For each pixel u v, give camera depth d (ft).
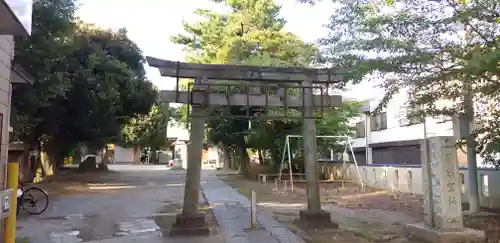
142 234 31.27
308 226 33.50
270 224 35.17
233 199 52.95
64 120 74.90
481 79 23.86
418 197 53.11
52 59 49.93
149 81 86.28
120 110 82.99
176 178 93.76
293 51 72.64
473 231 27.37
